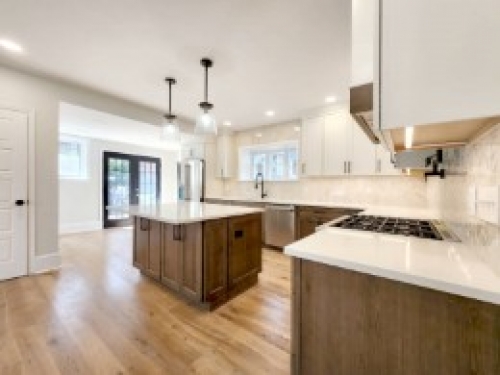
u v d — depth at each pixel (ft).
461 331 2.43
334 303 3.18
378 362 2.88
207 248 7.39
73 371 4.87
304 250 3.31
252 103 12.75
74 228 18.88
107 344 5.72
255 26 6.66
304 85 10.49
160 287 8.89
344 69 9.05
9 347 5.55
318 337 3.31
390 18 2.29
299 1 5.74
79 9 6.06
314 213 12.28
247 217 8.93
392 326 2.79
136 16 6.30
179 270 8.06
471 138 3.44
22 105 9.52
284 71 9.19
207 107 8.33
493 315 2.29
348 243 3.66
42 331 6.15
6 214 9.27
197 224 7.42
